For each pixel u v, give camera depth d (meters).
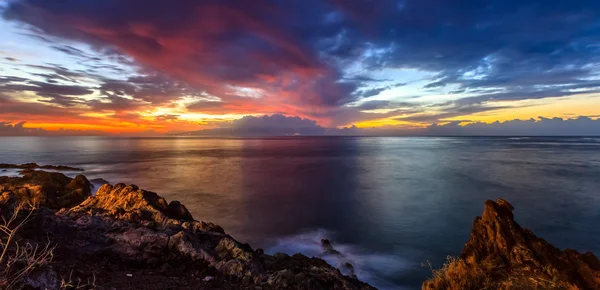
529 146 159.25
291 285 8.31
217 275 8.84
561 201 34.09
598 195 36.91
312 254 19.81
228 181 50.16
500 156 94.88
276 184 47.53
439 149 141.50
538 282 7.28
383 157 98.19
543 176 52.28
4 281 4.66
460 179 50.75
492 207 9.72
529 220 27.62
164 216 13.36
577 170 59.25
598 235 23.81
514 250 8.36
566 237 23.56
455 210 31.56
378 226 26.20
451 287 7.95
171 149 149.88
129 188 15.41
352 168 68.88
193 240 10.62
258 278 8.67
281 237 23.17
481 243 9.07
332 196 38.62
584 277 7.41
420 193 40.25
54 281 6.03
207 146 188.00
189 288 7.61
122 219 12.57
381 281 16.27
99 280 7.15
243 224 26.61
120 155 107.06
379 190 42.62
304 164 78.25
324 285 8.89
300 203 34.78
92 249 9.45
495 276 7.82
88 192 27.70
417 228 25.72
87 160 86.50
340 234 24.06
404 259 19.27
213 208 32.16
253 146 190.12
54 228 10.12
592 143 196.62
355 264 18.39
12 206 9.55
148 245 9.95
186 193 39.78
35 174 29.94
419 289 15.35
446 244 22.02
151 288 7.25
